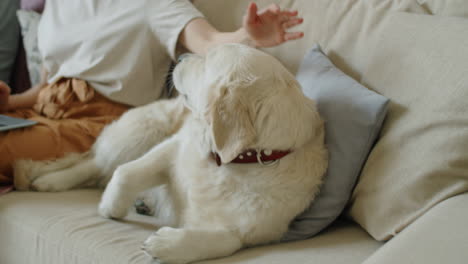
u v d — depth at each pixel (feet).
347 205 3.91
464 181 3.06
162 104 5.27
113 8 5.92
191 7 5.75
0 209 4.23
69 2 6.18
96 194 4.91
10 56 7.67
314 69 4.30
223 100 3.31
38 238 3.81
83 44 5.90
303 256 3.25
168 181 4.25
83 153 5.34
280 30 4.40
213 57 3.74
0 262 4.23
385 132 3.62
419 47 3.62
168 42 5.69
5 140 4.76
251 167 3.53
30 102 6.38
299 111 3.49
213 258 3.34
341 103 3.78
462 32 3.42
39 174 4.83
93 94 5.78
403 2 4.31
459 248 2.38
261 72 3.43
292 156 3.58
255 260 3.23
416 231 2.69
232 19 5.66
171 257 3.14
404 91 3.59
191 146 3.98
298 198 3.60
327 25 4.73
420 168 3.23
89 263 3.45
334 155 3.71
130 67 5.75
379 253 2.59
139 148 4.95
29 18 7.14
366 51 4.30
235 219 3.54
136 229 3.92
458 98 3.14
